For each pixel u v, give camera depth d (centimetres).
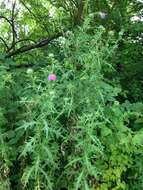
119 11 421
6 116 227
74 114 195
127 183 212
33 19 481
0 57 307
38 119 174
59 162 192
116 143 209
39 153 163
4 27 484
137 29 386
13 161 198
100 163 204
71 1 393
